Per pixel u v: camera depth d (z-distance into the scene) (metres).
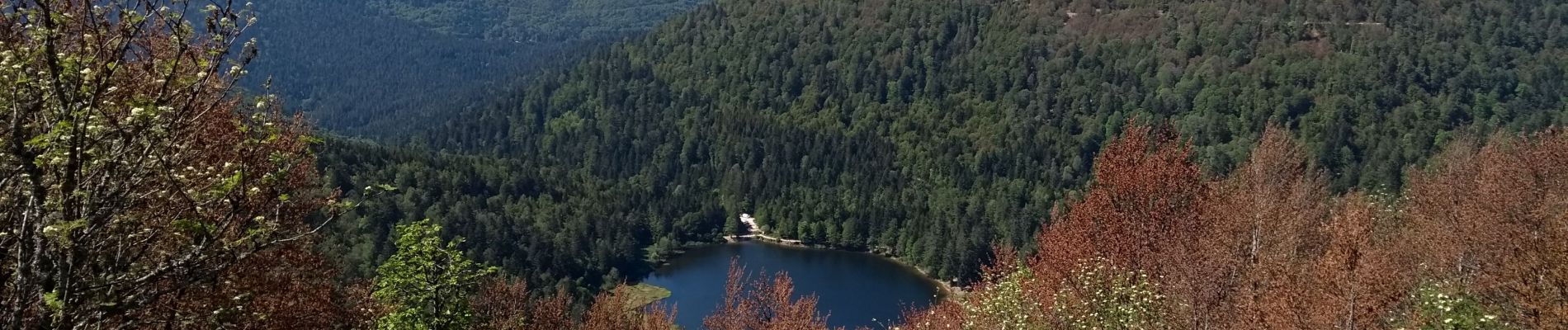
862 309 106.62
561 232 121.31
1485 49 152.50
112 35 10.80
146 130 11.11
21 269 11.45
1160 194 31.41
